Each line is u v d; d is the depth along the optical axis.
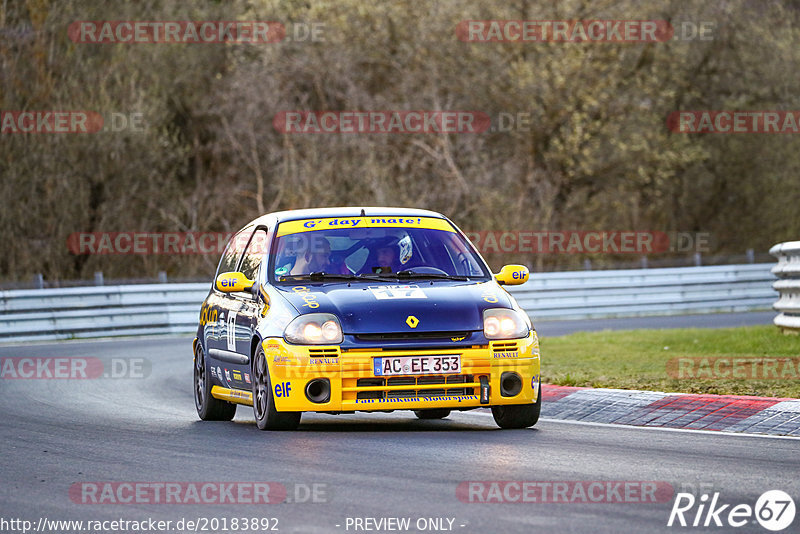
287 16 131.75
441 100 128.00
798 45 143.50
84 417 37.75
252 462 26.69
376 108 123.94
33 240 110.06
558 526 19.42
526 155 126.31
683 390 38.03
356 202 119.81
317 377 30.80
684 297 101.00
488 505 21.19
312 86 132.38
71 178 110.88
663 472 24.52
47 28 111.38
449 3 125.88
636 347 54.97
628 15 124.56
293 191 119.50
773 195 147.38
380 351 30.89
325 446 29.03
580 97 124.25
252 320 33.25
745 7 144.50
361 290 32.38
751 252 108.94
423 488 22.92
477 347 31.42
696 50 145.75
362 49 128.88
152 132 117.94
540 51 123.62
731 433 30.89
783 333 54.75
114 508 21.80
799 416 31.92
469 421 35.72
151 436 32.12
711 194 152.62
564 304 96.06
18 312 75.94
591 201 140.00
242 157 126.19
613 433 31.23
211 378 36.88
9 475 25.78
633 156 129.38
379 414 38.91
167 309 83.25
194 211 122.38
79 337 78.50
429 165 123.81
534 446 28.62
